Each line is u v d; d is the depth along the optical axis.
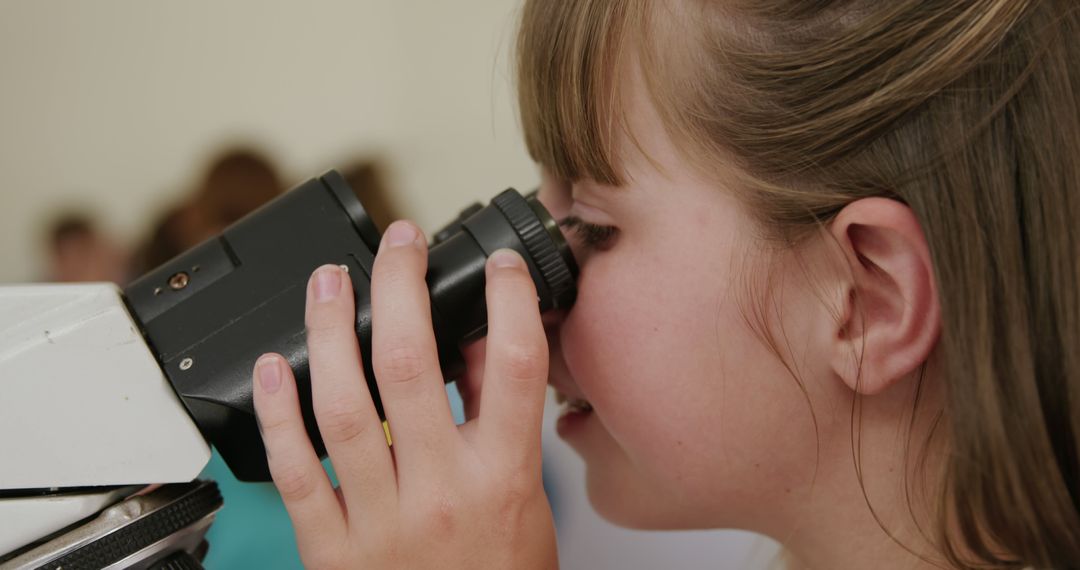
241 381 0.56
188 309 0.58
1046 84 0.52
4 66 2.89
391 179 2.65
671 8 0.59
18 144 2.96
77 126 2.97
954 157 0.53
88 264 2.91
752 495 0.66
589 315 0.65
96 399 0.54
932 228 0.54
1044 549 0.52
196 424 0.56
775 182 0.58
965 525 0.54
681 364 0.62
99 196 3.01
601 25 0.60
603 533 1.45
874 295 0.58
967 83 0.53
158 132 2.98
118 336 0.54
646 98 0.60
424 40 2.72
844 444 0.63
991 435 0.51
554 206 0.71
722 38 0.58
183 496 0.57
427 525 0.57
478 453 0.58
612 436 0.72
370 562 0.58
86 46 2.90
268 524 1.24
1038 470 0.51
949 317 0.53
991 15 0.52
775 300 0.59
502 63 1.86
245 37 2.85
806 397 0.61
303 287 0.59
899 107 0.54
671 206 0.61
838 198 0.56
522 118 0.70
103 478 0.54
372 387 0.59
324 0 2.76
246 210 2.21
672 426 0.64
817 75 0.56
